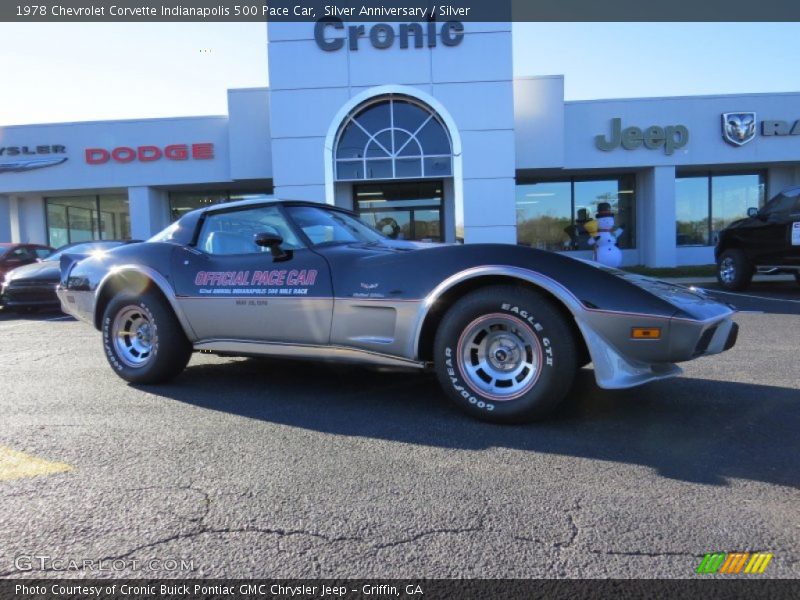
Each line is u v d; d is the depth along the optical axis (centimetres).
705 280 1388
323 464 288
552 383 323
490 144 1498
